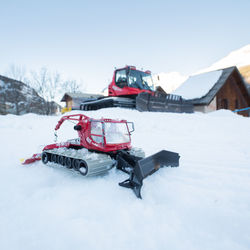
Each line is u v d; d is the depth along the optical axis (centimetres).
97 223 239
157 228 230
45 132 1018
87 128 417
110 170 421
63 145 479
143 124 1009
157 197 311
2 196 316
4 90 2983
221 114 1370
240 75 1989
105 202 292
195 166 464
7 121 1178
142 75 1283
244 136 766
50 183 374
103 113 1120
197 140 761
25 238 214
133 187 325
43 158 488
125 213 261
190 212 265
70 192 327
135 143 737
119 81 1241
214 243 205
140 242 207
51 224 239
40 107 3156
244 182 363
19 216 258
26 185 359
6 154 604
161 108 1228
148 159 346
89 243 205
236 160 504
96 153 392
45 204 289
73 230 226
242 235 217
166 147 669
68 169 393
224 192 324
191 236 217
